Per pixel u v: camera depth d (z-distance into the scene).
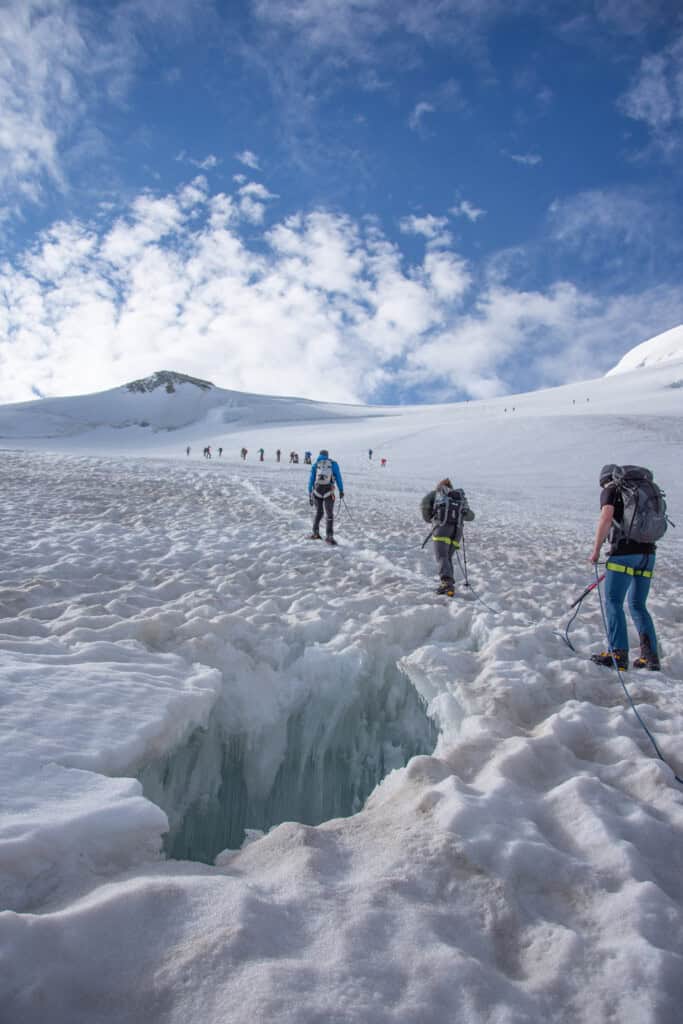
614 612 4.33
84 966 1.41
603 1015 1.43
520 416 55.31
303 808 3.64
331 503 9.35
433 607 5.58
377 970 1.48
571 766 2.83
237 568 7.12
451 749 2.93
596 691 3.88
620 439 41.75
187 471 23.70
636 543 4.31
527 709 3.57
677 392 76.12
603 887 1.95
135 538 8.32
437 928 1.68
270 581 6.58
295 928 1.61
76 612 4.68
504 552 10.41
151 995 1.36
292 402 129.00
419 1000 1.40
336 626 5.07
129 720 2.82
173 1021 1.29
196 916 1.60
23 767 2.24
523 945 1.68
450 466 37.69
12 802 1.99
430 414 82.88
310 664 4.27
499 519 16.72
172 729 2.98
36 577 5.78
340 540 9.95
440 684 3.95
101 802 2.10
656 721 3.44
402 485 27.41
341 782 3.84
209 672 3.66
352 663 4.30
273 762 3.69
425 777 2.61
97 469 20.58
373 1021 1.31
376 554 8.74
